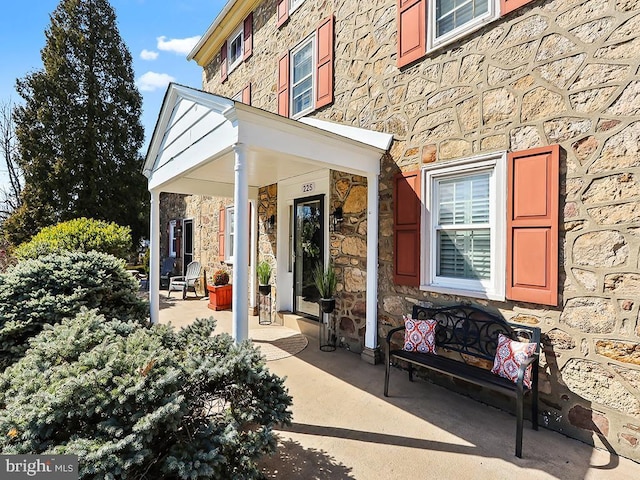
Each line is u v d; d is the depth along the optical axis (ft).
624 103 7.75
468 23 10.92
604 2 8.05
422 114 12.27
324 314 16.42
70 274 12.31
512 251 9.62
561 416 8.62
